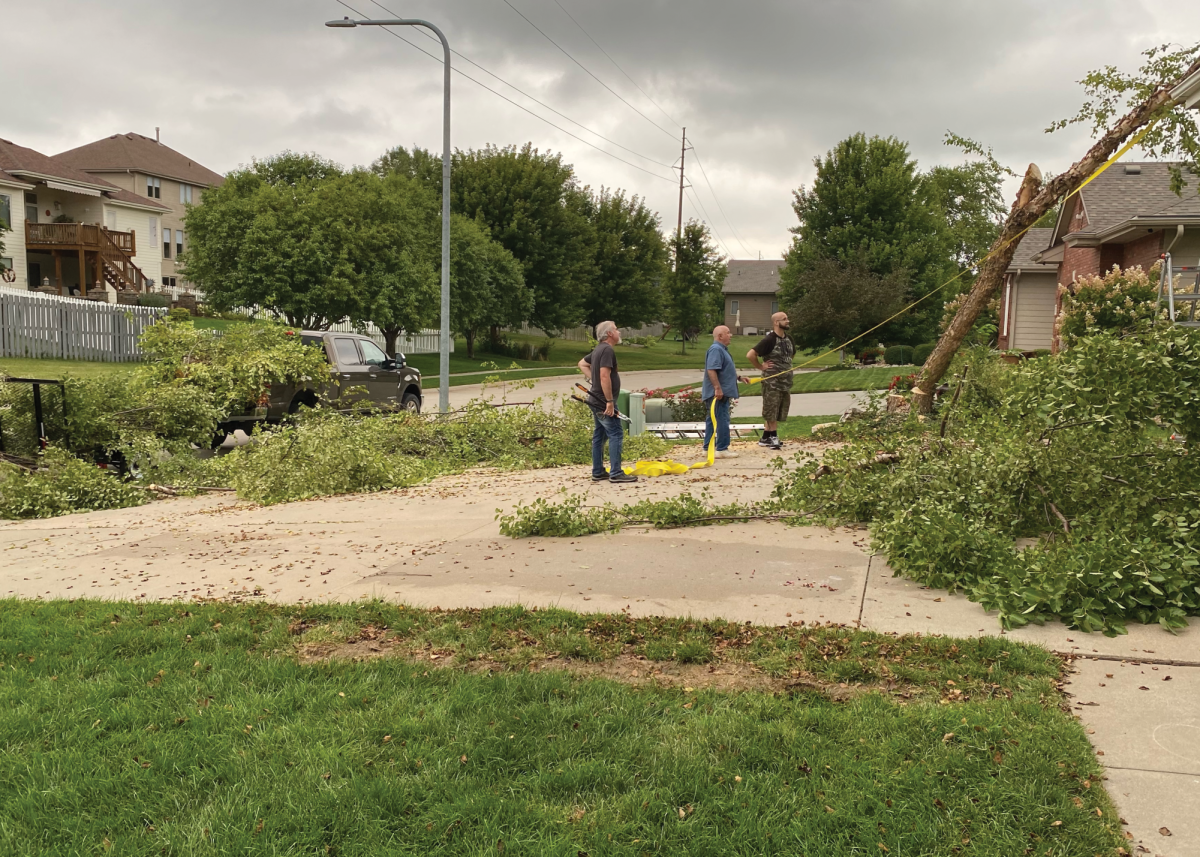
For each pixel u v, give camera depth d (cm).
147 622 475
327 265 3153
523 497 864
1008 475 590
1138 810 266
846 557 571
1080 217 2283
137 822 278
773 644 410
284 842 263
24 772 307
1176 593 427
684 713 340
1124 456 569
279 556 646
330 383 1402
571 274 5044
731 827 266
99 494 984
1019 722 315
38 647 436
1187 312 1213
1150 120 943
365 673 391
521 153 4850
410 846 261
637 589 512
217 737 327
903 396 1169
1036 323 2988
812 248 4338
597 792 288
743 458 1081
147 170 5047
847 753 302
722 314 8650
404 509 841
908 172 4353
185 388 1155
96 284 4016
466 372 3919
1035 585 445
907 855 249
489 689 369
